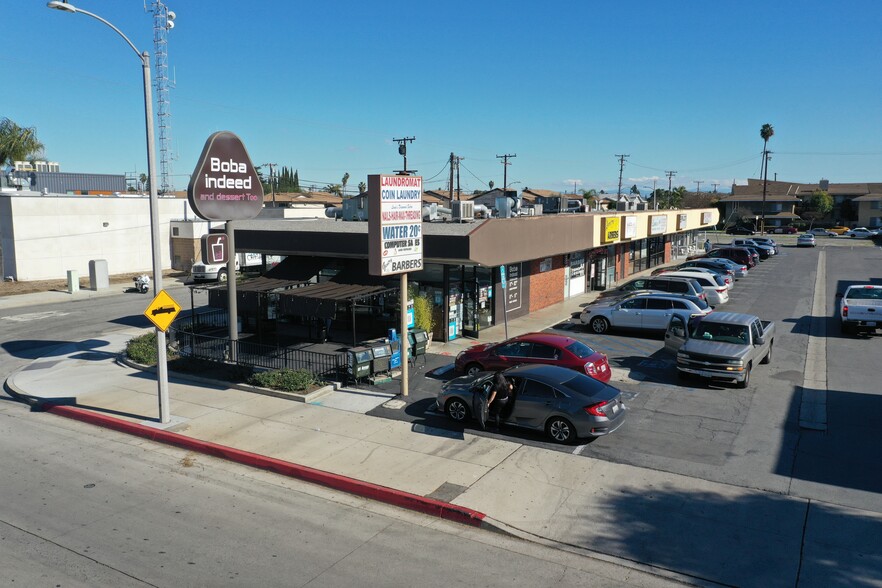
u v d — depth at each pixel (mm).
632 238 36562
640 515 9617
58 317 29219
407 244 15500
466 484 10766
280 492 10828
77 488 10891
